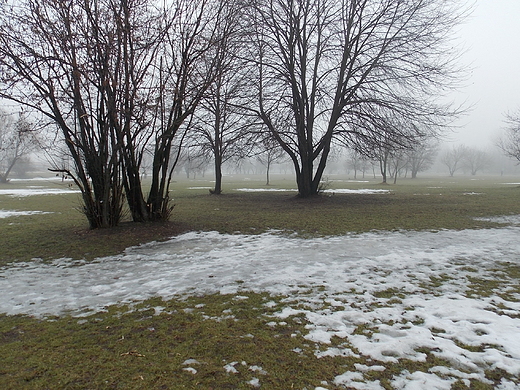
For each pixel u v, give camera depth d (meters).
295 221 12.33
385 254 7.50
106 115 9.81
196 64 11.06
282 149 21.89
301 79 19.47
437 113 17.12
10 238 9.76
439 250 7.80
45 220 13.09
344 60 18.55
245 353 3.57
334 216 13.48
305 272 6.34
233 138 20.14
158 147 11.38
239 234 10.11
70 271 6.69
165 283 5.90
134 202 11.13
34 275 6.45
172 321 4.39
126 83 9.63
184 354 3.57
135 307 4.88
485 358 3.39
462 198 20.38
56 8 8.96
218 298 5.17
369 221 12.09
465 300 4.87
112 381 3.11
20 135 9.59
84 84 9.38
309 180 20.78
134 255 7.85
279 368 3.28
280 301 5.00
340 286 5.57
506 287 5.40
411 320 4.30
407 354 3.51
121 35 9.53
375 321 4.29
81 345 3.80
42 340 3.93
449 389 2.93
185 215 14.16
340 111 19.11
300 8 18.19
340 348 3.65
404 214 13.81
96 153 10.20
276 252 7.89
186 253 7.97
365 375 3.15
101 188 10.41
